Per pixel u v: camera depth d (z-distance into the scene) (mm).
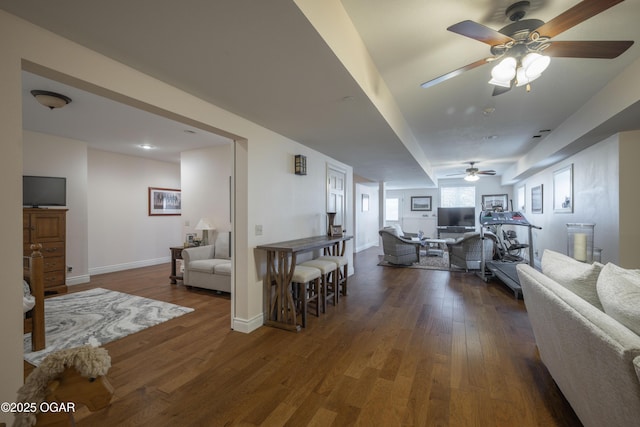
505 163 7496
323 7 1565
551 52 1886
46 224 4207
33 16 1346
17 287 1314
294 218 3803
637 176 3531
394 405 1792
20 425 625
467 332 2877
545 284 1764
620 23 2008
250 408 1774
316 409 1762
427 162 6945
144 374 2150
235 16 1354
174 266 4902
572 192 5023
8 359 1288
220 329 2992
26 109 3375
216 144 5109
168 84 2094
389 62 2498
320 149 4242
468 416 1689
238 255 2992
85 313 3412
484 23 2000
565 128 4188
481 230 5199
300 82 2070
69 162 4703
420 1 1796
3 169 1288
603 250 4059
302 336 2816
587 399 1341
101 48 1633
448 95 3205
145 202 6312
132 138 4672
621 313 1229
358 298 4062
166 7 1284
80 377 661
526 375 2107
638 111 2754
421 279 5191
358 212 8953
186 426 1632
